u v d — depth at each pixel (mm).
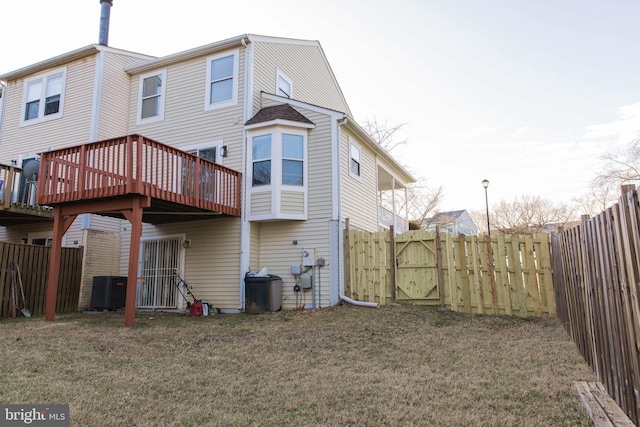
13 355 5461
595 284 3916
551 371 4594
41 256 10617
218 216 10953
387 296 9648
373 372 4793
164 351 5961
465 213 39312
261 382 4477
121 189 8055
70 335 6984
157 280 11625
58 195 8961
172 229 11789
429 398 3875
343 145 11430
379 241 9945
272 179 10633
